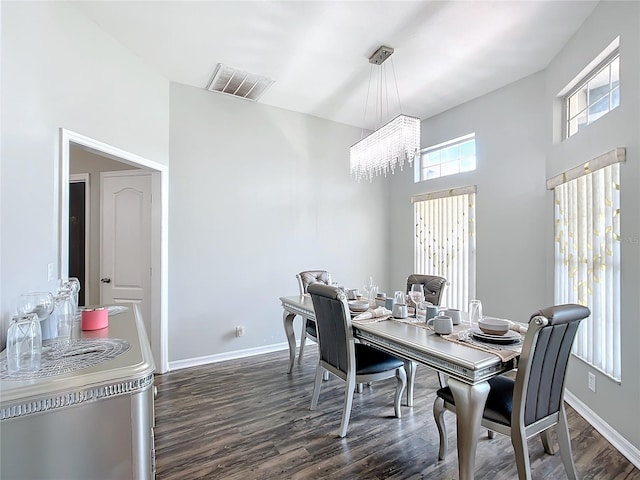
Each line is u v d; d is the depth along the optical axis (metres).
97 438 1.16
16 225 1.72
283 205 4.23
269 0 2.33
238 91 3.75
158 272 3.42
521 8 2.41
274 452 2.13
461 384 1.65
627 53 2.09
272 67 3.23
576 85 2.82
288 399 2.86
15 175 1.71
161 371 3.41
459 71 3.30
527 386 1.58
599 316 2.38
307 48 2.91
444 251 4.28
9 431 1.06
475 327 2.20
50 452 1.10
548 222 3.15
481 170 3.83
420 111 4.32
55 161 2.07
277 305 4.18
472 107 3.95
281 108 4.22
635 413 2.00
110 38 2.68
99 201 3.90
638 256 2.00
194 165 3.65
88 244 3.91
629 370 2.06
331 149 4.62
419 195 4.61
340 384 3.18
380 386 3.15
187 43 2.83
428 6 2.38
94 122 2.48
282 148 4.23
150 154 3.20
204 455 2.10
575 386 2.68
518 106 3.47
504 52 2.97
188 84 3.59
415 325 2.32
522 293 3.41
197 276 3.66
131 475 1.21
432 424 2.46
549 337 1.58
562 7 2.40
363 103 4.07
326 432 2.36
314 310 2.68
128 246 3.75
